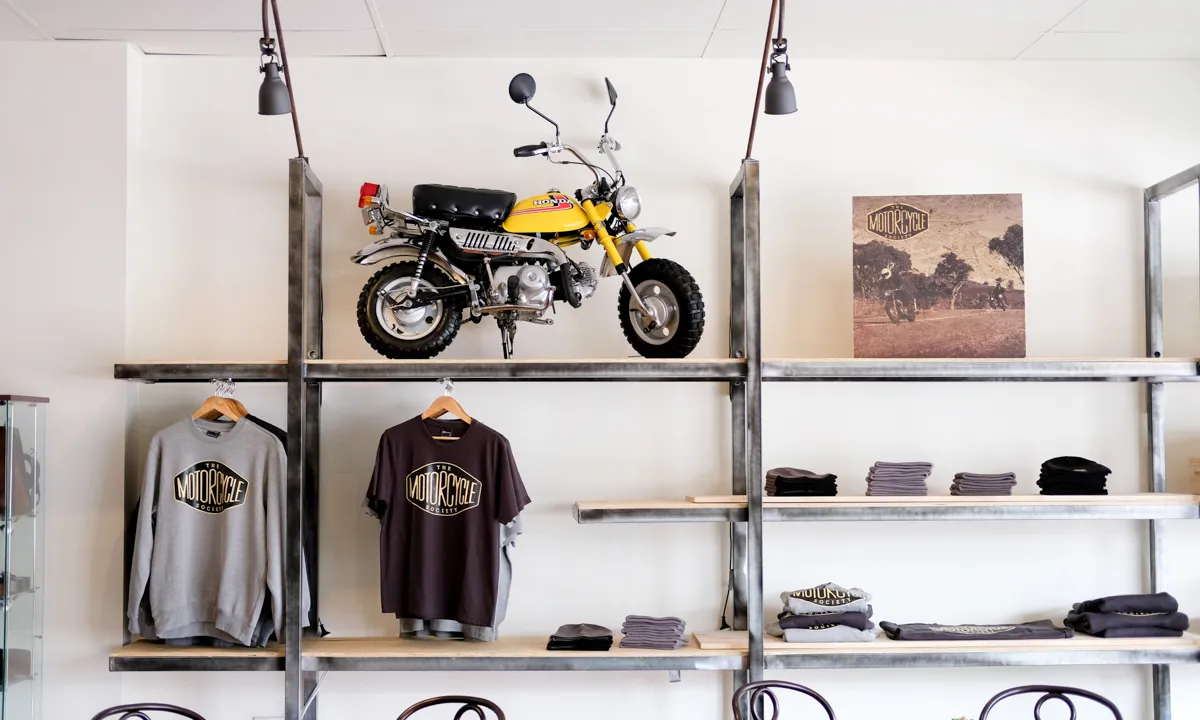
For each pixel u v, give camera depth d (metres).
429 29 3.50
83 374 3.54
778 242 3.81
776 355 3.79
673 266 3.46
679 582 3.74
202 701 3.61
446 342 3.46
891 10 3.38
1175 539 3.78
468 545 3.38
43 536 3.47
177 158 3.73
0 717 3.13
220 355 3.69
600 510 3.29
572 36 3.59
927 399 3.81
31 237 3.57
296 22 3.43
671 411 3.77
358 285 3.74
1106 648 3.32
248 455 3.36
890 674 3.73
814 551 3.75
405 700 3.66
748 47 3.71
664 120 3.82
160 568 3.34
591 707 3.68
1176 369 3.34
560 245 3.54
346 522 3.68
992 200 3.44
